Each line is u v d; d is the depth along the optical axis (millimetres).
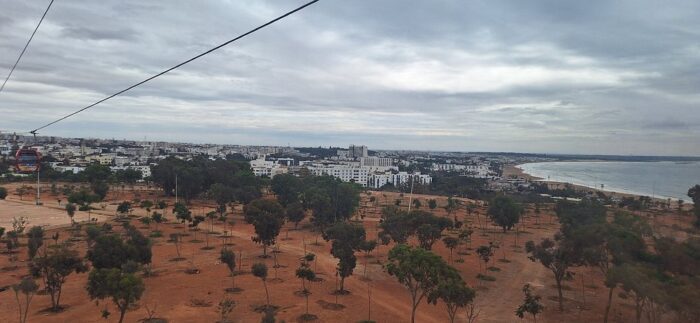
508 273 69812
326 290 58500
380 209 155375
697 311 26391
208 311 49344
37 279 60188
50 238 89750
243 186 149250
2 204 138250
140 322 45719
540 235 106875
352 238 65562
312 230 107625
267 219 76062
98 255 53625
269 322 40844
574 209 90375
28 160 116625
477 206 158875
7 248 78875
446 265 42250
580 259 48875
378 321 47906
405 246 44906
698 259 28938
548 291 59625
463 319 49188
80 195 124312
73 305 50688
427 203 174375
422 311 51719
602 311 49906
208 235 97250
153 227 104250
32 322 45406
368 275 67062
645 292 29672
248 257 77500
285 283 61188
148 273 63562
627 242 36344
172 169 155250
